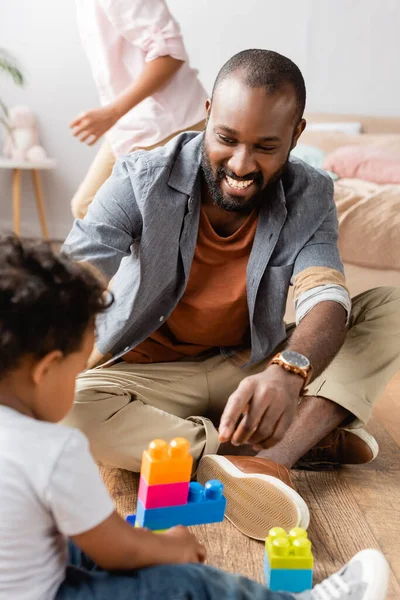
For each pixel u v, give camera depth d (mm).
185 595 782
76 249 1279
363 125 4035
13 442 732
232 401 1032
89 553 788
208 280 1414
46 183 4121
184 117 2078
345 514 1303
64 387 809
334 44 4039
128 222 1311
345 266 2482
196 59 4051
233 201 1309
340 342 1235
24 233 4137
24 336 746
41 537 756
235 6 3984
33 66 3988
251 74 1232
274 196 1377
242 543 1181
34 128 3984
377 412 1876
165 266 1338
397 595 1051
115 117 1900
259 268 1370
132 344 1415
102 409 1260
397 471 1516
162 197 1318
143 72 1929
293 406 1063
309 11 3994
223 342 1467
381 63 4059
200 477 1280
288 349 1176
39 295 747
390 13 3992
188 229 1345
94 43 2070
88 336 812
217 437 1314
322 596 900
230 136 1244
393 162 3338
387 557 1161
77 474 739
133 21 1916
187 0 3977
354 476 1476
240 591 795
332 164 3428
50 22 3936
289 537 1032
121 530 790
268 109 1223
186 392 1432
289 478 1227
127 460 1279
